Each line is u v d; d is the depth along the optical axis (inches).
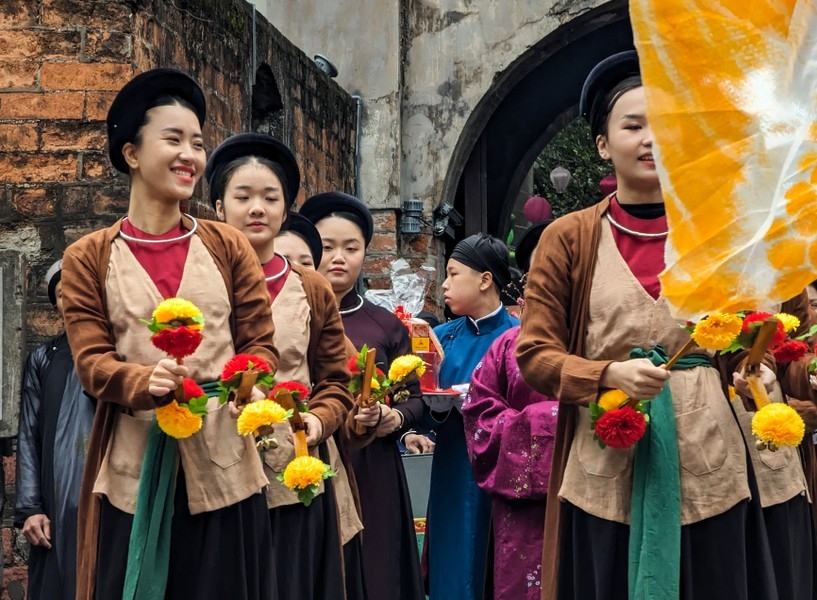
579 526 143.7
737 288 133.3
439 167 523.8
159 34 292.8
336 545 175.2
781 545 145.9
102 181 268.7
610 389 138.6
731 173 132.1
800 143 131.3
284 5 522.9
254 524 152.3
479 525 229.5
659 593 136.6
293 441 162.9
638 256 145.9
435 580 232.7
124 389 142.6
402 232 520.1
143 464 146.3
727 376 145.7
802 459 163.3
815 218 132.0
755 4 131.0
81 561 149.8
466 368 249.3
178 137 154.2
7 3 271.1
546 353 144.7
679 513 138.6
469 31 522.3
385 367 229.3
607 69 149.2
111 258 151.6
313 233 222.7
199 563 149.2
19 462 213.0
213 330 151.9
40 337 265.1
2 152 269.0
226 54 350.6
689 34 131.3
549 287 147.8
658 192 146.7
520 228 706.2
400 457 225.5
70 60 271.3
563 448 147.4
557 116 585.0
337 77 519.5
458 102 523.2
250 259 158.6
